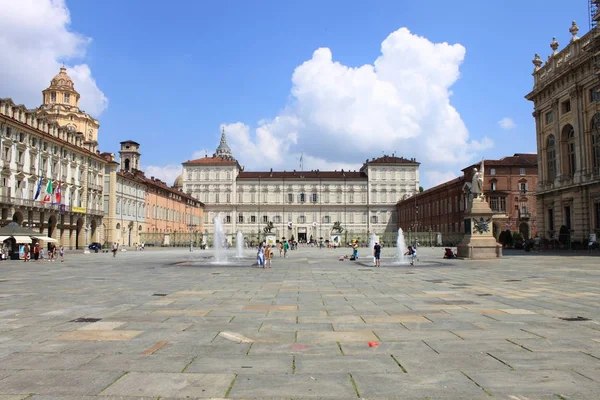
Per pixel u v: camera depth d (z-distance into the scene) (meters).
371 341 9.34
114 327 10.84
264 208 148.00
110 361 7.96
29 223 64.69
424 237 101.12
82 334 10.09
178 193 127.69
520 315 12.19
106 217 89.19
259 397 6.27
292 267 33.12
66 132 76.81
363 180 148.62
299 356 8.27
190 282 21.78
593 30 53.28
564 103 61.62
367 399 6.18
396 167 148.00
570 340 9.34
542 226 66.69
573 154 60.66
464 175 92.25
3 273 28.06
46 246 68.75
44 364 7.78
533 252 54.66
